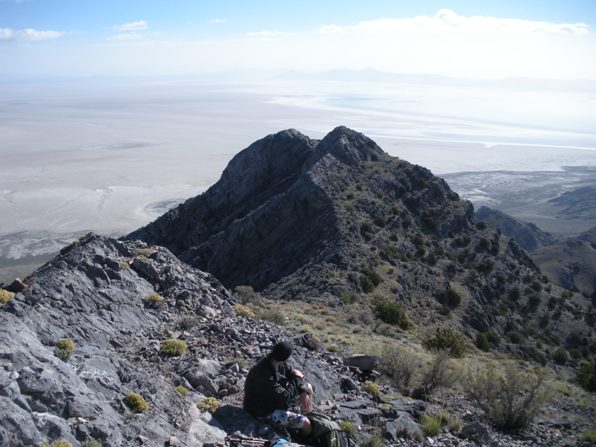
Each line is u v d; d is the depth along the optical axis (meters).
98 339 13.83
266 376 11.30
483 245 82.88
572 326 73.81
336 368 17.28
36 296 14.52
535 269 86.75
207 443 9.84
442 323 54.34
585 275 143.75
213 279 22.64
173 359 14.06
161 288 19.41
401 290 59.06
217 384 12.96
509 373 17.27
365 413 13.57
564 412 20.39
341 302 50.09
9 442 7.57
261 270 73.56
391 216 77.31
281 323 28.62
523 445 14.85
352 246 66.00
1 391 8.22
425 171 92.69
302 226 77.31
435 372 18.27
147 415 9.97
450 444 13.21
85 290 15.92
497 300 72.94
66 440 8.10
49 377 9.03
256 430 10.81
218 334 16.77
